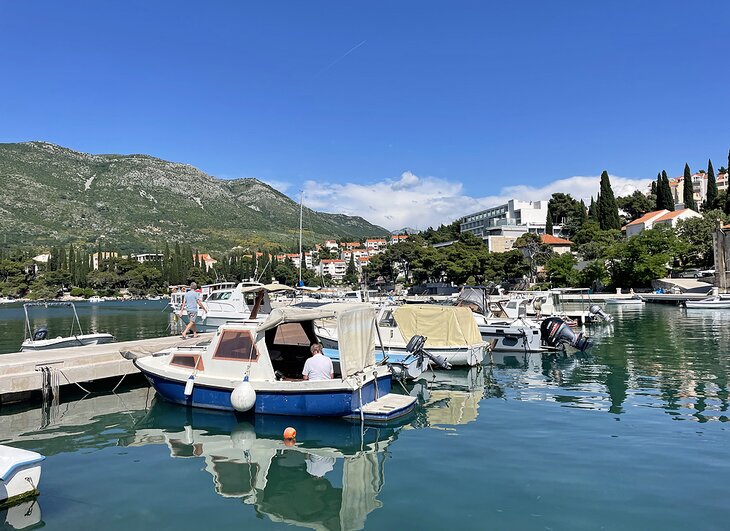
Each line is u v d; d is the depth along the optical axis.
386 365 14.58
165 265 144.38
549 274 91.62
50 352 18.62
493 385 16.84
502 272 95.94
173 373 13.86
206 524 7.05
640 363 20.45
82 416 13.37
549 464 9.23
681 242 81.12
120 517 7.28
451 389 16.36
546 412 13.04
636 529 6.78
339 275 182.75
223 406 13.20
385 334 21.30
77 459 9.87
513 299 29.88
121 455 10.11
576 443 10.41
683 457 9.48
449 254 98.44
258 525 7.02
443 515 7.26
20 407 14.39
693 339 27.73
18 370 15.29
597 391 15.43
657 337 29.03
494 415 12.83
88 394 16.12
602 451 9.88
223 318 32.62
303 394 12.38
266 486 8.45
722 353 22.47
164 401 14.46
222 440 11.09
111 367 16.70
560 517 7.14
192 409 13.63
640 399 14.20
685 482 8.31
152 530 6.88
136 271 140.50
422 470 9.05
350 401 12.11
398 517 7.21
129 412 13.71
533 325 24.38
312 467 9.34
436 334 20.66
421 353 18.08
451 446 10.38
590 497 7.79
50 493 8.15
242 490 8.28
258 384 12.66
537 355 23.44
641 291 77.19
